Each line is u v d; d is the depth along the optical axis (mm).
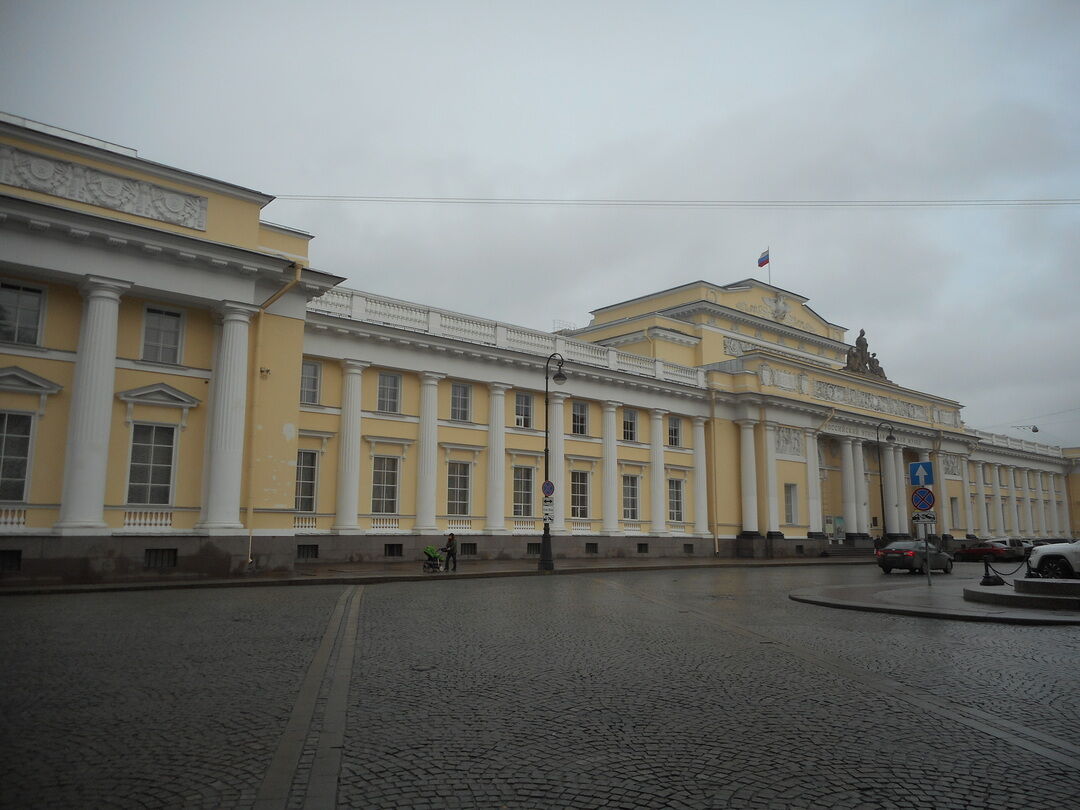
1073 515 90250
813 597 19219
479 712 7785
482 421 37406
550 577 27375
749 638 12750
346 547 31578
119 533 21781
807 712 7887
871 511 61500
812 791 5684
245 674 9320
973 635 13328
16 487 21203
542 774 6000
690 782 5855
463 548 35531
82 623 13258
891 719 7637
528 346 39344
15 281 21734
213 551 23141
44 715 7430
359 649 11133
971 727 7375
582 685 9016
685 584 24719
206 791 5547
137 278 22828
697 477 47062
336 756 6355
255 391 25203
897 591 21688
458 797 5512
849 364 60875
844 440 56688
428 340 34594
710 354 53594
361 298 33250
